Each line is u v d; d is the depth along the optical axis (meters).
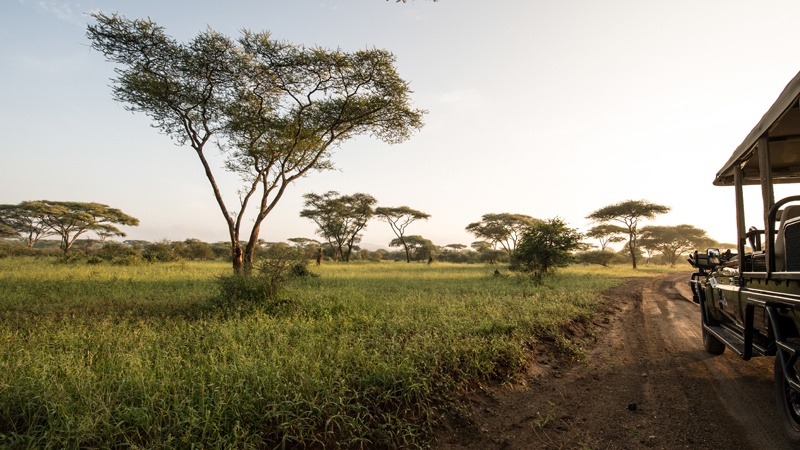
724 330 5.84
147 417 3.36
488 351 5.75
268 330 6.65
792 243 3.55
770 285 4.05
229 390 3.90
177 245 42.56
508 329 7.18
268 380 4.11
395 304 9.38
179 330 6.68
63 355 4.86
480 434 3.97
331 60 15.05
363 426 3.80
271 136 16.66
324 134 17.83
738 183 5.50
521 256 17.69
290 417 3.71
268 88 15.97
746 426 3.97
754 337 5.03
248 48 14.59
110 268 20.92
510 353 5.80
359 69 15.48
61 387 3.69
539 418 4.25
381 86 16.03
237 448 3.25
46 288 11.59
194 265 26.36
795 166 5.70
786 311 3.56
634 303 13.14
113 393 3.76
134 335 6.18
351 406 3.93
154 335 6.19
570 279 18.98
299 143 17.45
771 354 4.37
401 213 53.88
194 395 3.84
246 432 3.35
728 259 6.14
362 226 49.69
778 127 4.41
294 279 15.39
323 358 5.05
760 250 4.98
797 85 3.42
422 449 3.66
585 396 4.89
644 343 7.50
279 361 4.73
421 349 5.51
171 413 3.50
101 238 51.56
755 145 4.74
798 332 3.40
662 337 7.98
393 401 4.30
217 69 14.70
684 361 6.21
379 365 4.77
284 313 8.54
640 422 4.16
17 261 25.59
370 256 74.31
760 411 4.29
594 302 11.43
